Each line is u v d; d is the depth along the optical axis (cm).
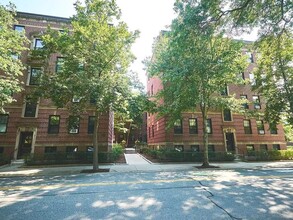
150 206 553
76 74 1145
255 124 2428
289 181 897
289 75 1664
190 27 1002
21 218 477
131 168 1409
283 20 988
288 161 1947
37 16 2028
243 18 961
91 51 1257
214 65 1324
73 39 1196
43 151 1784
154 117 2697
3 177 1102
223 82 1488
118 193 695
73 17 1305
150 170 1318
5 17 1320
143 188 769
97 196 660
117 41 1285
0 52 1195
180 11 1034
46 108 1873
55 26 2041
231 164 1684
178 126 2170
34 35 1975
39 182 920
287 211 505
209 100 1569
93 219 466
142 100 1579
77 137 1875
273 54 1544
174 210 520
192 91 1334
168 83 1895
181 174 1141
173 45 1230
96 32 1225
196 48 1173
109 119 2017
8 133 1766
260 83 1786
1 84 1218
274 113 1700
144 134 4506
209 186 796
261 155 2006
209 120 2273
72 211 520
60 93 1136
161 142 2272
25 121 1812
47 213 507
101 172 1243
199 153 1836
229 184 834
